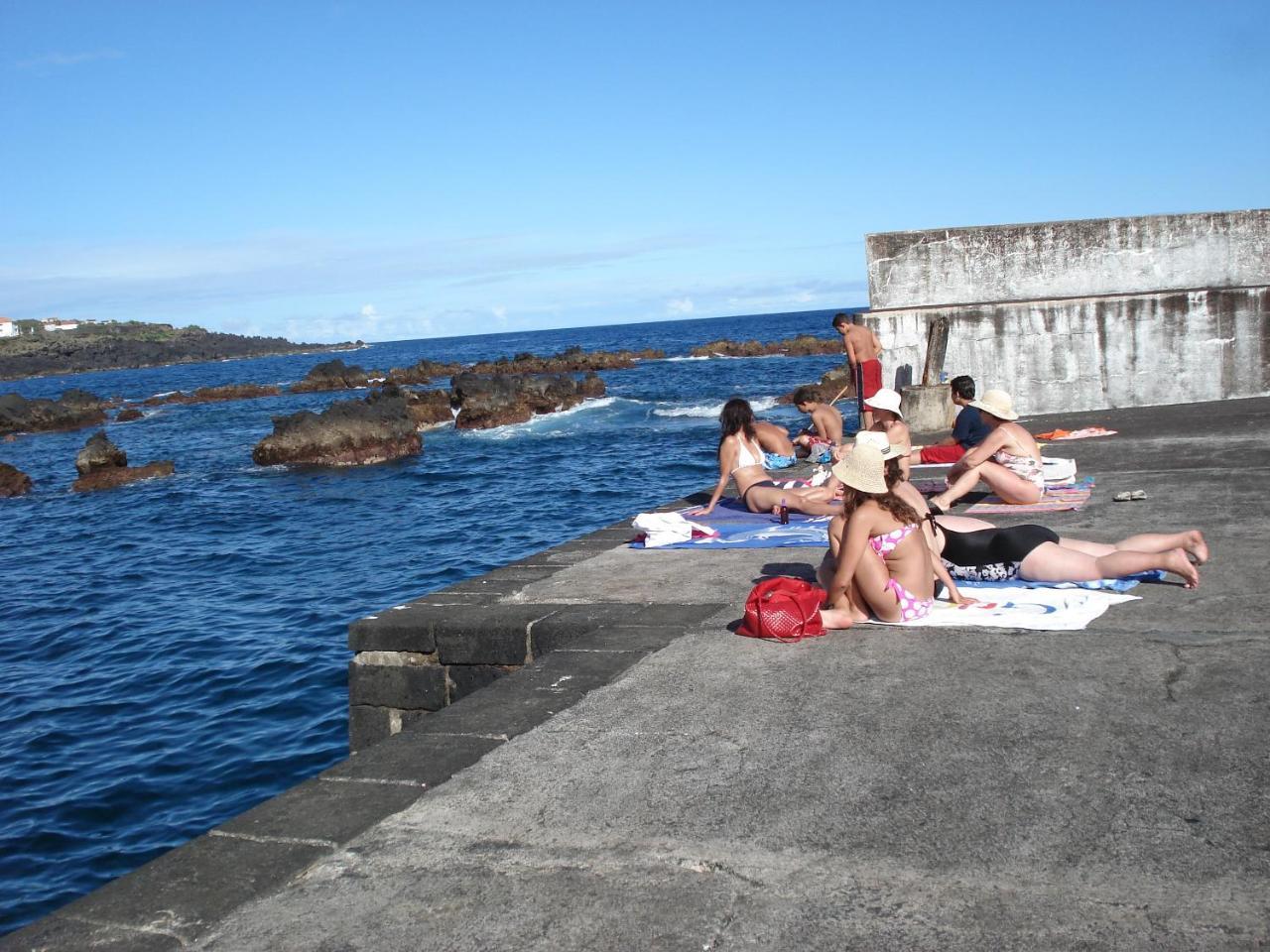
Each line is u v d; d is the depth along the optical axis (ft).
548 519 79.10
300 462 123.34
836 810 12.46
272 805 13.85
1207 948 9.29
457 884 11.51
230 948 10.53
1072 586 20.90
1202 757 13.06
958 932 9.82
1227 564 21.77
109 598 58.85
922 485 34.73
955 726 14.65
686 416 159.33
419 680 22.99
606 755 14.76
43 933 10.98
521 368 303.07
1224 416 44.75
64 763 33.81
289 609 53.16
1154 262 51.72
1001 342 52.11
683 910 10.60
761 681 17.22
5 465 116.16
